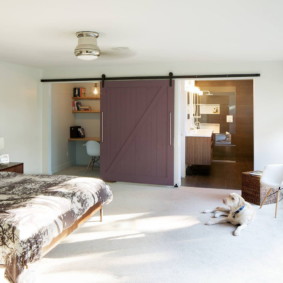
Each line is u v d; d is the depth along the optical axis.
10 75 5.50
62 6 2.60
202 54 4.64
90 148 6.87
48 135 6.30
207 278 2.47
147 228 3.55
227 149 9.25
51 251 2.96
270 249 2.98
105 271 2.59
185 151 6.75
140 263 2.73
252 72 5.23
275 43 3.93
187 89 6.81
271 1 2.48
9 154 5.55
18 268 2.16
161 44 3.98
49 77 6.17
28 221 2.32
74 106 7.63
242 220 3.53
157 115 5.63
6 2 2.51
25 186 3.20
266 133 5.21
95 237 3.29
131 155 5.82
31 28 3.25
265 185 3.98
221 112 9.30
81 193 3.07
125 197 4.88
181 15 2.82
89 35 3.44
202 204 4.48
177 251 2.96
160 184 5.68
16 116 5.67
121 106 5.80
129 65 5.72
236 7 2.62
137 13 2.77
